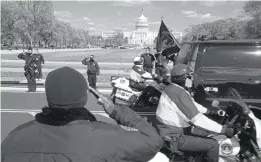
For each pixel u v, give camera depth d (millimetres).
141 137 1663
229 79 4977
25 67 12672
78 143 1518
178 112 3541
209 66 5059
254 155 3938
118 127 1691
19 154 1495
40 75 15125
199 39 5668
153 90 6988
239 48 5023
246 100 4930
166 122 3633
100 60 40906
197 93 5027
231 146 3809
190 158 3760
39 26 74812
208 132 3797
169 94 3607
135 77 7305
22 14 71812
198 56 5109
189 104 3486
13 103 10180
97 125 1623
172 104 3557
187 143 3547
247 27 66125
